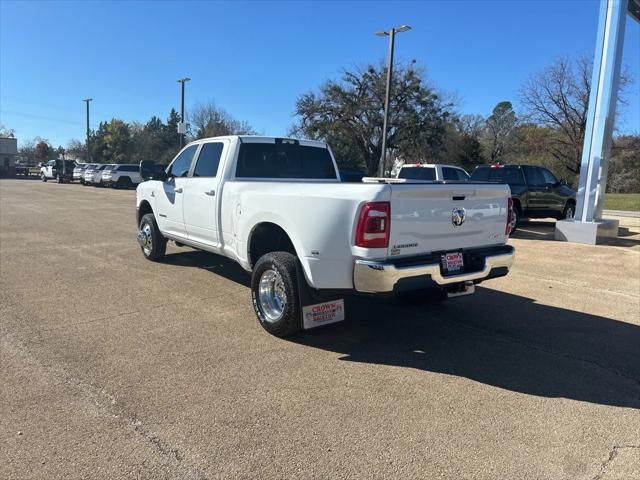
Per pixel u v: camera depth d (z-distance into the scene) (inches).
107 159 3481.8
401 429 127.2
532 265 355.3
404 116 1689.2
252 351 177.0
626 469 113.0
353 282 161.6
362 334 199.3
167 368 160.4
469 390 151.1
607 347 191.6
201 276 286.7
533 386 155.3
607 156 490.6
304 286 179.6
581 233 467.8
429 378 158.9
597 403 145.0
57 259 331.3
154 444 117.6
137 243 401.1
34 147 4360.2
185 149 281.3
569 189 585.9
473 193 181.8
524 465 113.3
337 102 1742.1
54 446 115.8
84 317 209.5
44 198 916.0
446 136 1815.9
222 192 226.5
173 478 105.5
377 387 151.2
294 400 141.0
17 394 140.3
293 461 112.3
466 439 123.5
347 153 1748.3
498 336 201.0
